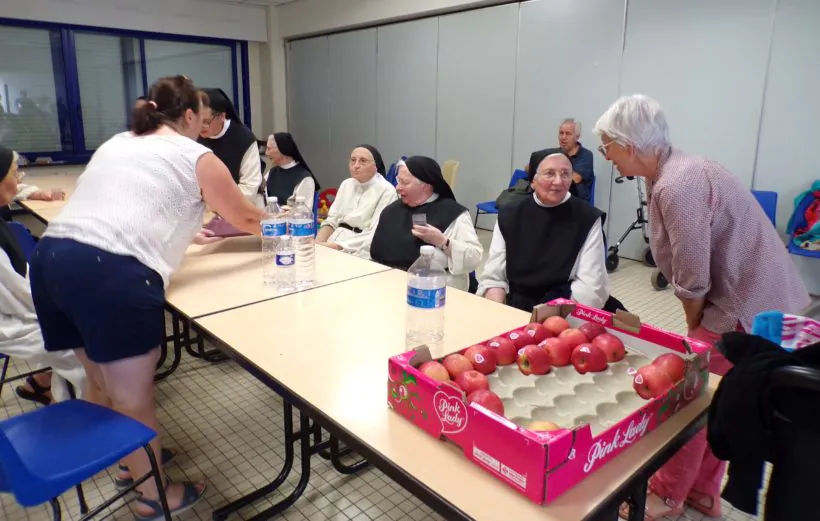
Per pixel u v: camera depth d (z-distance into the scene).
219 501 1.84
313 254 2.13
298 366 1.26
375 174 3.06
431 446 0.96
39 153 6.36
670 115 4.28
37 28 6.09
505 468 0.85
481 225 5.85
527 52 5.07
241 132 3.05
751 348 0.94
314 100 7.60
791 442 0.88
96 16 6.35
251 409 2.42
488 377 1.17
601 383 1.17
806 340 1.14
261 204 3.14
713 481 1.70
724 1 3.85
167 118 1.62
